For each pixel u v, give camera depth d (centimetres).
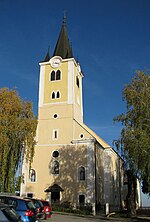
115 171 5709
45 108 4975
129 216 3241
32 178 4634
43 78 5200
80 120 5200
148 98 3061
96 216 3441
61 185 4466
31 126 3716
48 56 5369
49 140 4769
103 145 5331
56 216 3123
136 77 3281
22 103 3819
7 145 3450
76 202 4297
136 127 3047
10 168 3450
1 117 3528
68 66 5141
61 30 5694
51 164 4631
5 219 1073
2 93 3731
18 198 1662
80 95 5375
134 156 2869
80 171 4472
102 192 4881
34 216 1616
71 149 4619
